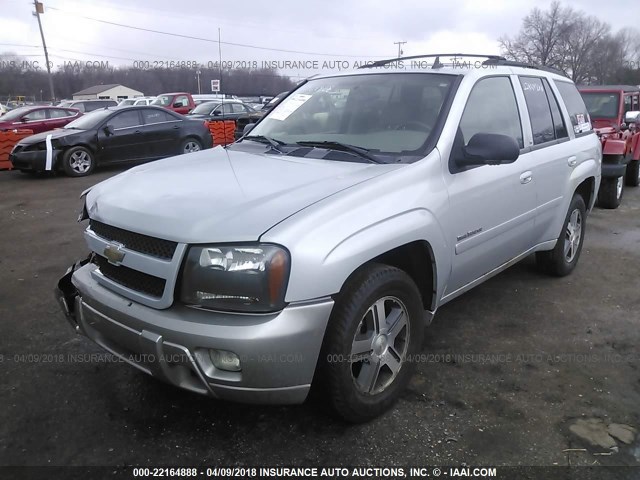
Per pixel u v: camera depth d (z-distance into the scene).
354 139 3.44
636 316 4.21
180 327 2.34
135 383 3.24
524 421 2.89
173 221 2.46
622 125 9.85
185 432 2.80
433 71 3.69
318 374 2.59
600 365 3.47
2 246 6.12
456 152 3.25
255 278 2.29
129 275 2.62
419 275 3.17
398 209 2.78
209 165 3.29
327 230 2.44
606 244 6.28
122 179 3.20
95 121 11.87
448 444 2.71
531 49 52.88
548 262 4.91
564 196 4.54
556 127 4.56
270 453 2.64
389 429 2.82
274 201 2.56
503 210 3.66
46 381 3.26
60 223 7.23
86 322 2.89
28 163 11.09
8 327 3.98
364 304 2.60
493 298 4.56
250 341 2.26
